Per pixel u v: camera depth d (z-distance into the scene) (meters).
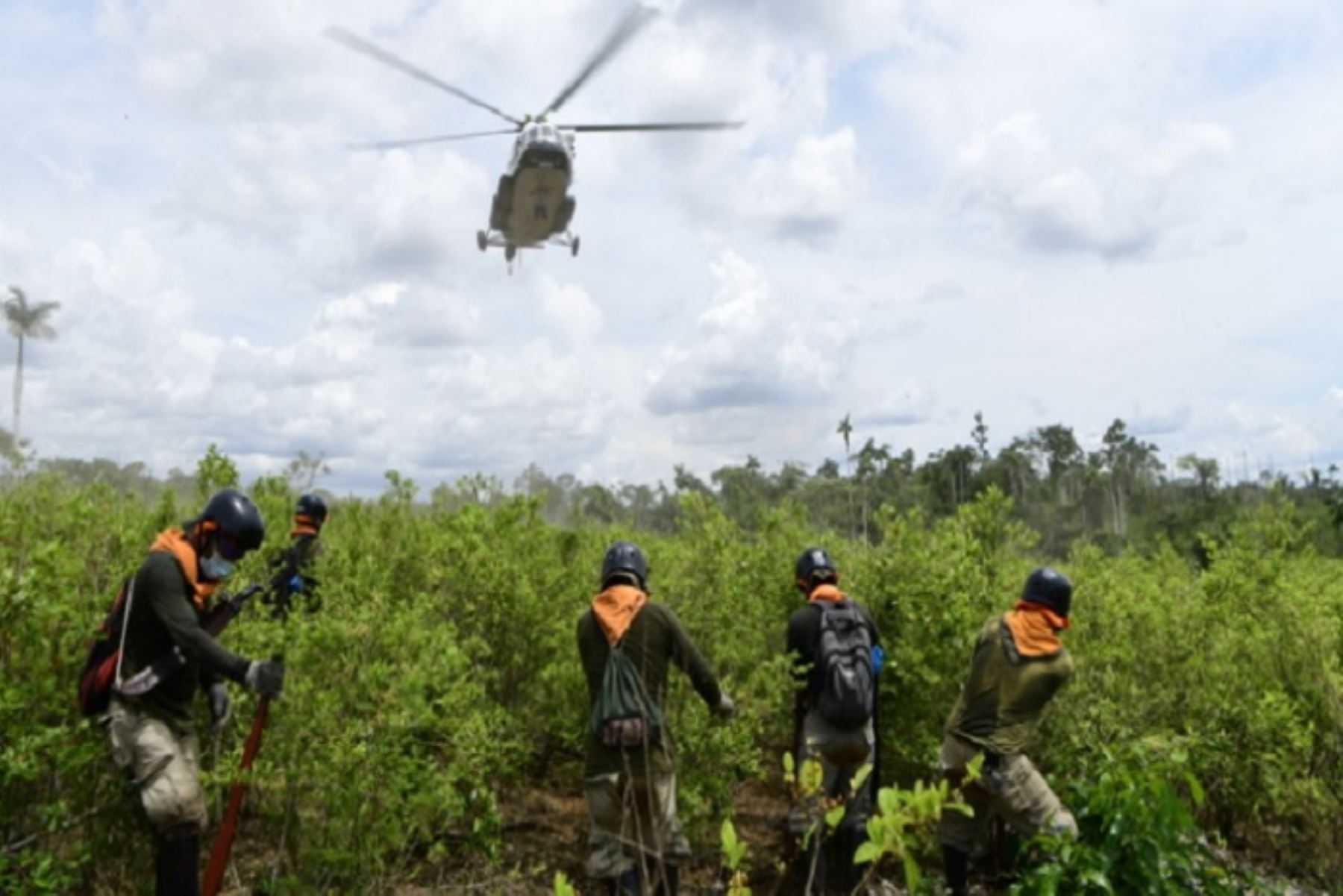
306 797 4.18
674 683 5.39
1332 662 6.01
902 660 5.96
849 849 5.24
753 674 5.46
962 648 5.87
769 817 6.45
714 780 5.29
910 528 6.48
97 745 3.93
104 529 5.13
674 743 4.98
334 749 3.98
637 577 5.01
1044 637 4.97
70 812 4.02
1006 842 5.48
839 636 5.29
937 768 5.74
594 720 4.67
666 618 4.79
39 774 3.79
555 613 6.38
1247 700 6.02
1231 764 5.89
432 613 5.95
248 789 4.89
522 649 6.27
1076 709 6.01
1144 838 4.20
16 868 3.68
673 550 6.79
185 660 4.04
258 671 3.98
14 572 3.92
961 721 5.02
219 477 6.58
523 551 6.82
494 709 5.51
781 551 6.61
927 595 6.00
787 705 6.14
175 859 3.95
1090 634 6.39
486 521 6.64
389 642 4.24
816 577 5.54
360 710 4.09
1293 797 5.62
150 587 3.96
